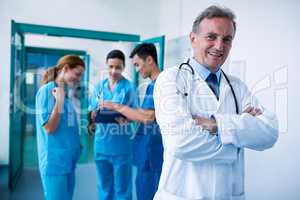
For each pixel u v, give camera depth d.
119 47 2.80
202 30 0.98
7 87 3.46
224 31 0.95
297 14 1.79
